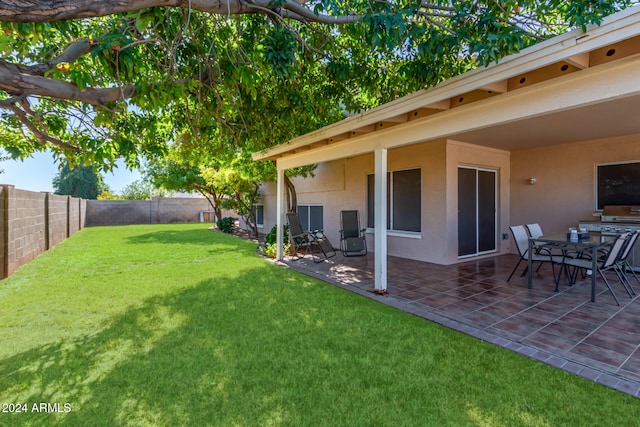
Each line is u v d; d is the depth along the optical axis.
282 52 3.35
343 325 3.67
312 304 4.43
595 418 2.07
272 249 8.53
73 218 14.59
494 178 7.83
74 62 2.85
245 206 13.42
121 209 20.92
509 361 2.80
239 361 2.89
